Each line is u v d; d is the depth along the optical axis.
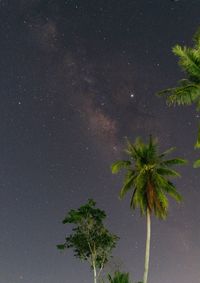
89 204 54.47
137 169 47.19
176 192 46.34
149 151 46.62
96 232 54.06
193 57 33.19
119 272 32.56
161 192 46.00
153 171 46.19
